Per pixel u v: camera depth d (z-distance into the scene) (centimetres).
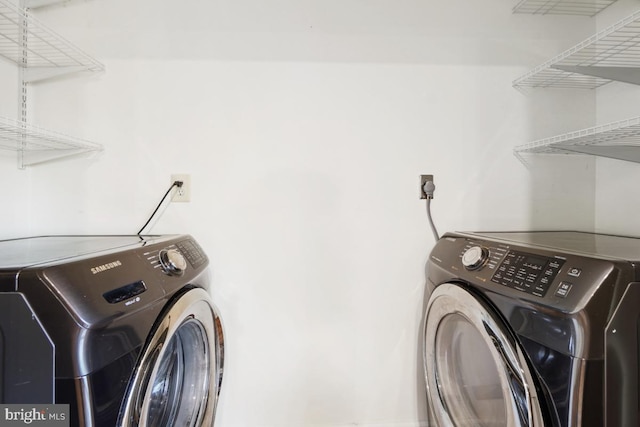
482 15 151
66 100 141
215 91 144
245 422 146
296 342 147
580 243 102
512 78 152
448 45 150
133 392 74
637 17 98
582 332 69
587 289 71
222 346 125
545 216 153
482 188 152
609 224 146
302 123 146
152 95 143
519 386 81
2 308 60
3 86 129
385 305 149
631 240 111
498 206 152
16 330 60
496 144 152
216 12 144
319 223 147
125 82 142
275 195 146
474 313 98
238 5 144
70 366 61
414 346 150
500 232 144
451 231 149
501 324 89
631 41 136
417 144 150
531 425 78
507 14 152
